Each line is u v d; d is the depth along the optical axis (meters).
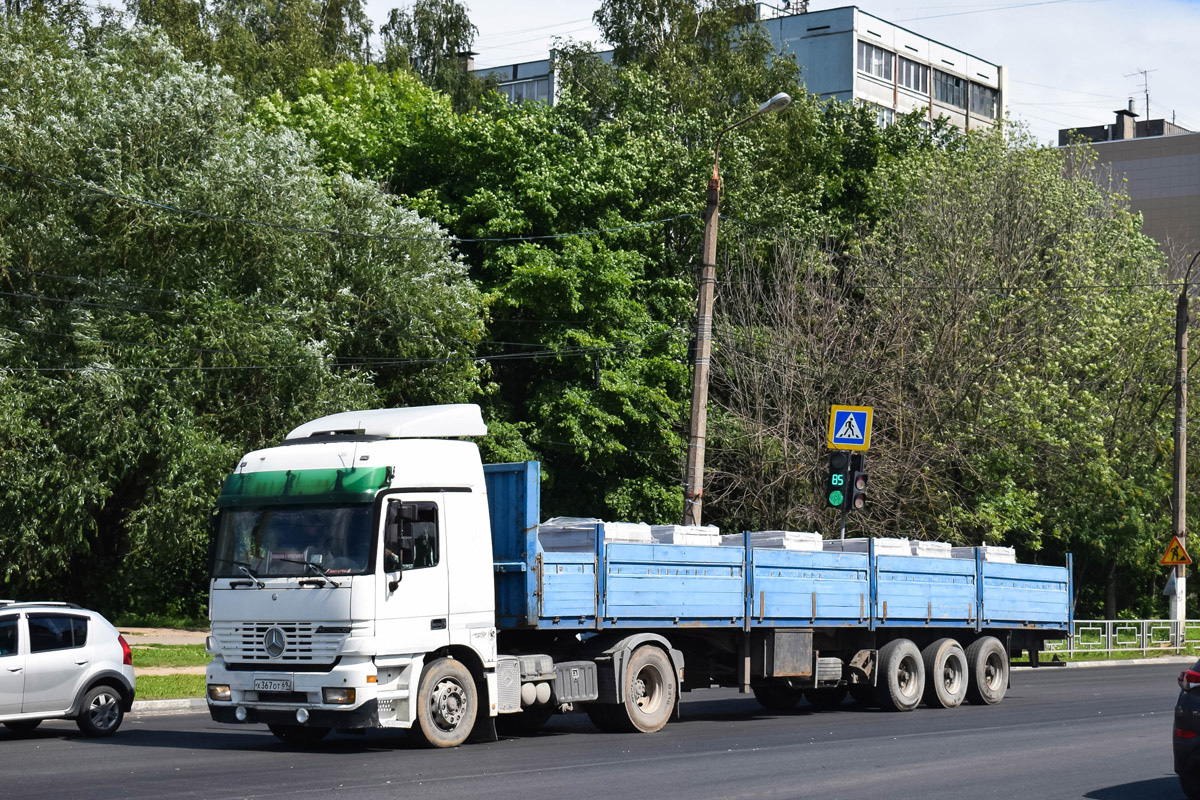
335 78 70.56
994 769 16.14
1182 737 13.72
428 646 17.73
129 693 20.16
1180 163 110.94
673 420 49.75
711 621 21.73
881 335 46.53
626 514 50.31
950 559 26.83
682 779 14.85
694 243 54.47
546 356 48.84
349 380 41.41
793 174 64.62
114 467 38.91
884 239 53.06
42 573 40.34
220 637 18.05
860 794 13.87
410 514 17.64
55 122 38.16
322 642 17.19
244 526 18.16
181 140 40.03
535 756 17.09
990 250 50.03
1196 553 57.44
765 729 21.31
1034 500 46.06
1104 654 45.25
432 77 78.69
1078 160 58.91
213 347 38.41
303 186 41.78
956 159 56.56
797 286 48.34
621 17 69.50
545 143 53.06
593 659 20.33
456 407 19.44
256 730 21.20
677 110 63.84
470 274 52.22
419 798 13.14
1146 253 60.59
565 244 50.22
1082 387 50.31
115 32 49.03
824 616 23.86
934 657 25.92
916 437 44.88
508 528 19.20
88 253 38.66
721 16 68.88
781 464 44.50
